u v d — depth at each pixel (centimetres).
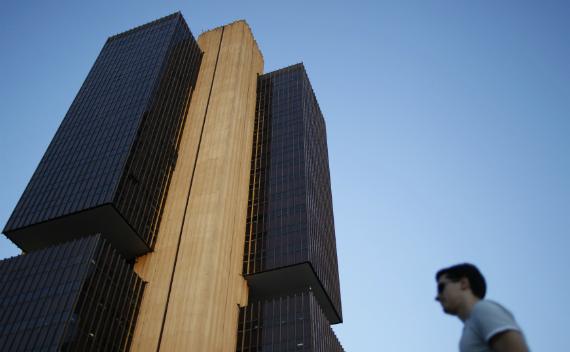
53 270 7875
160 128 11288
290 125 12938
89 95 12269
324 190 13175
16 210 9762
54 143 11200
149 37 13475
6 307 7550
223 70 13612
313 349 8138
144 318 8444
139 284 8844
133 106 11119
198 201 10200
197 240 9381
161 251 9531
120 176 9419
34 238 9556
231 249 9881
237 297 9431
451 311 593
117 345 7806
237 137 11919
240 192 11156
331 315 11088
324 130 15638
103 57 13562
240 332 8850
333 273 11612
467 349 514
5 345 6950
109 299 7944
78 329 7094
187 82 13138
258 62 15500
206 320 8069
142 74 12088
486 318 505
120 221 9112
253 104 13888
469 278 590
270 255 10138
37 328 7025
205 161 11031
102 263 8044
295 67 14800
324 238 11631
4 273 8200
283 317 8794
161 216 10225
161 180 10662
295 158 12012
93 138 10775
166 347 7881
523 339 471
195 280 8675
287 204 11025
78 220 9162
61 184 9931
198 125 12112
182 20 14050
